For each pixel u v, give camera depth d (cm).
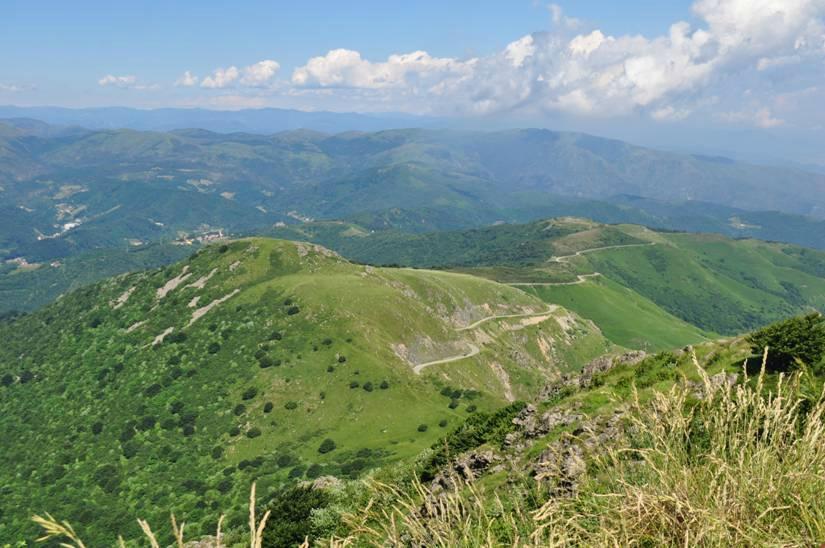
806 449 487
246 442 12762
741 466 480
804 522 443
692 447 557
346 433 12762
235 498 10562
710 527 434
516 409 3059
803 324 1816
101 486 12000
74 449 13688
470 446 2828
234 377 15288
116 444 13550
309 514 2941
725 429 539
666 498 459
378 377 14675
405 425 12925
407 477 2634
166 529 9850
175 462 12494
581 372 3166
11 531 11106
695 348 2452
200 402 14575
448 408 14238
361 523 591
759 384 552
